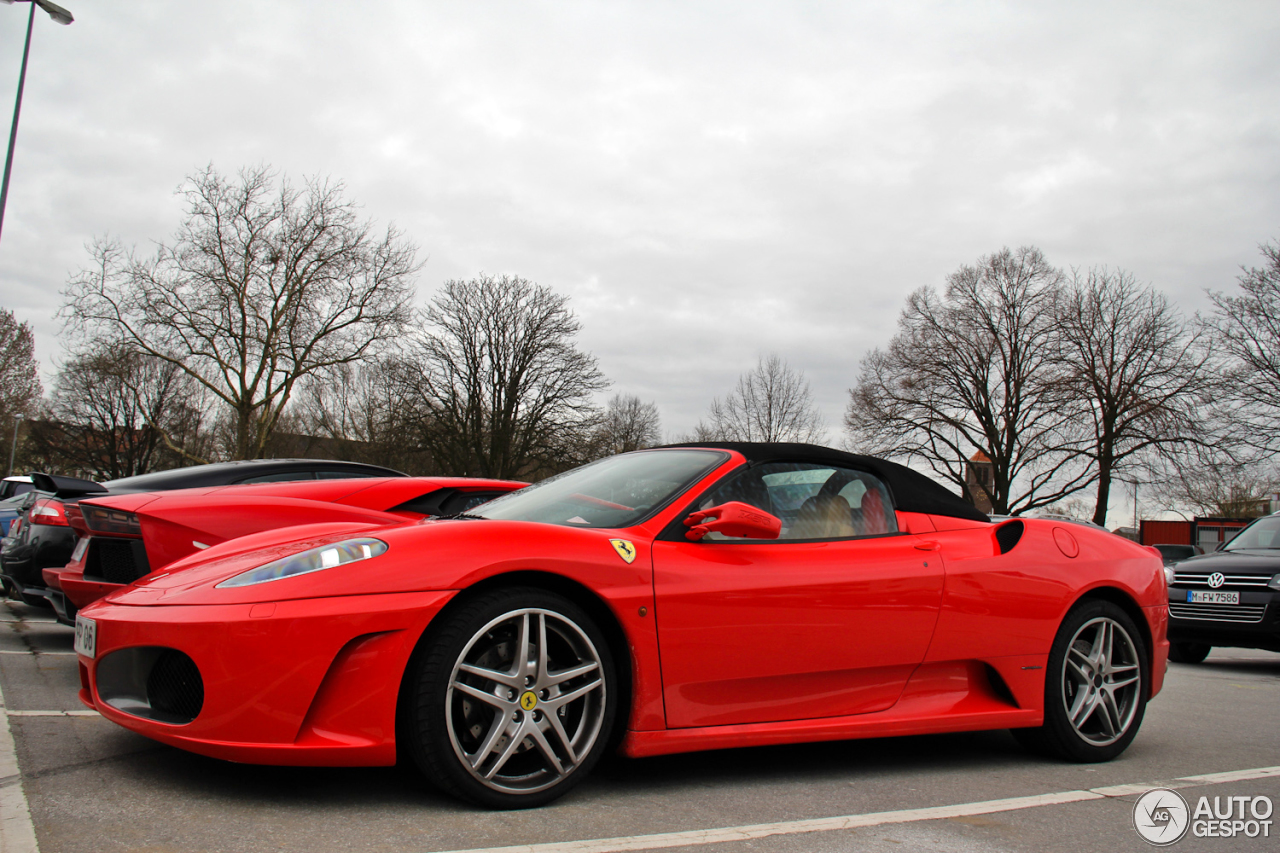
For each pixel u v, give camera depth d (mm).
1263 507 37719
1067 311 31891
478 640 2383
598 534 2684
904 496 3414
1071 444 31219
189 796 2379
